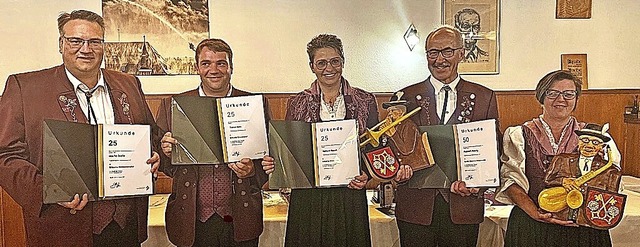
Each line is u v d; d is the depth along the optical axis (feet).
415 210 7.62
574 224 6.79
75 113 6.64
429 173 7.38
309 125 7.39
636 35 10.15
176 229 7.39
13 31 9.49
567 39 10.07
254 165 7.43
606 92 10.11
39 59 9.56
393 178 7.32
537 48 10.02
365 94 7.78
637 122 9.98
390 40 9.86
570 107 6.89
